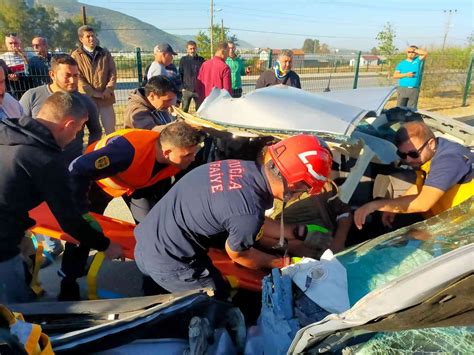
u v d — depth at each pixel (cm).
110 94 629
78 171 258
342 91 375
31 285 291
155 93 358
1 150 210
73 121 228
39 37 694
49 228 278
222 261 273
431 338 164
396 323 134
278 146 202
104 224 307
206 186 210
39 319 178
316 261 218
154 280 231
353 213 300
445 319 135
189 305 178
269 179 201
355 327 138
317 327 143
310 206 303
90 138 409
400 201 272
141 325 169
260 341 192
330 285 200
